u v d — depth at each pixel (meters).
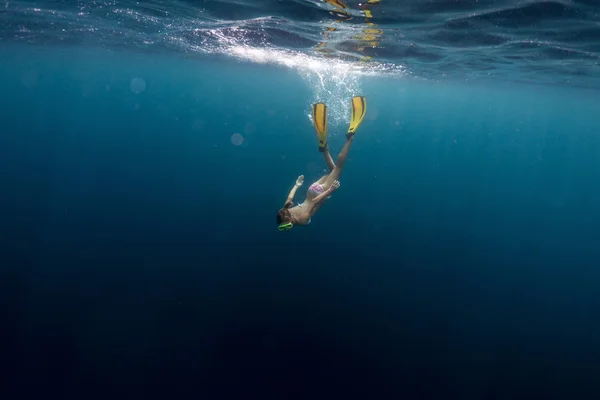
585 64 12.57
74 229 22.66
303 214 6.30
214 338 11.12
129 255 17.77
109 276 15.24
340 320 12.35
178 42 15.93
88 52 24.17
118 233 21.94
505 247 25.66
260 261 17.28
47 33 17.02
